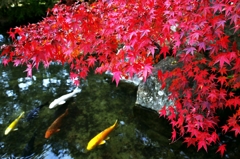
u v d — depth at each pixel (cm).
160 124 346
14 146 323
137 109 374
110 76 468
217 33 210
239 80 269
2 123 363
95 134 338
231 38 335
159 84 350
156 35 239
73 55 293
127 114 376
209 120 273
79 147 319
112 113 379
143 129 346
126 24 253
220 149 267
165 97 344
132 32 218
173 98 313
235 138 312
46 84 463
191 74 285
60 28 271
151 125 351
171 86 309
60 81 472
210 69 320
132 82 439
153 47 218
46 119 371
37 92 438
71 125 356
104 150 314
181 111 286
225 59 206
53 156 306
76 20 255
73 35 258
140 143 323
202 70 290
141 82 382
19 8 797
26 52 254
